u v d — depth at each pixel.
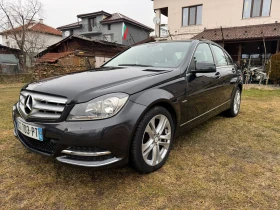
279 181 2.00
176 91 2.31
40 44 27.05
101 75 2.28
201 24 15.59
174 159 2.42
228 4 14.56
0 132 3.29
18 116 2.16
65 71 13.36
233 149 2.68
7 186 1.96
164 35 17.05
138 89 1.96
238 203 1.73
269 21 13.59
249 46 13.73
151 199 1.78
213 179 2.04
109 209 1.68
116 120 1.75
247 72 10.07
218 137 3.06
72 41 17.02
